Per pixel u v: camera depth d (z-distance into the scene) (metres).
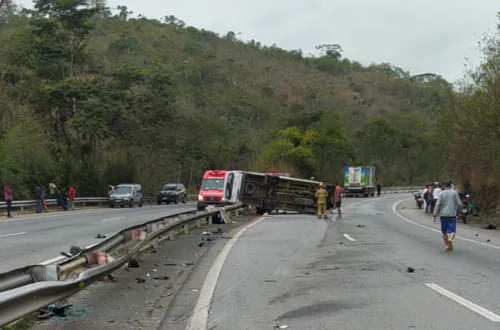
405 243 17.52
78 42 53.12
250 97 97.44
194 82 98.69
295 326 7.28
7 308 5.56
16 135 39.88
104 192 49.91
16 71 46.69
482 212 33.75
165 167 63.25
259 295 9.31
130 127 53.09
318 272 11.64
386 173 101.94
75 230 21.75
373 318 7.64
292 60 160.25
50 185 39.44
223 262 13.12
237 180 35.38
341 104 126.88
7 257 13.86
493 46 30.80
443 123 36.53
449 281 10.49
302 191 36.88
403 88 147.38
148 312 8.12
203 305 8.59
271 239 18.64
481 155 31.00
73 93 47.00
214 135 66.00
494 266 12.47
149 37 119.00
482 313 7.88
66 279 7.44
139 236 13.23
